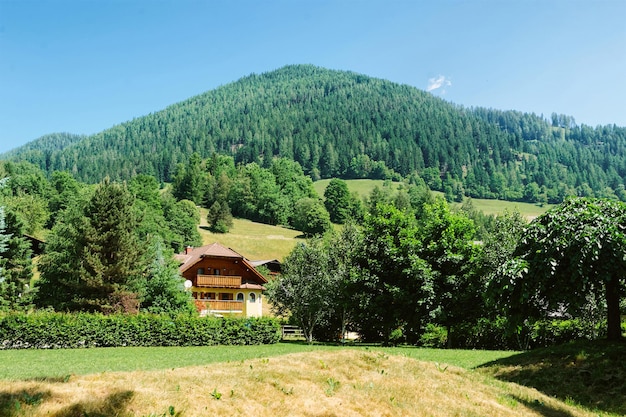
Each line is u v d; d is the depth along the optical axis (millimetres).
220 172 179375
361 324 34875
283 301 34438
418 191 174500
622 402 12812
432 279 28766
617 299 17203
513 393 12352
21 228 42219
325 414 8773
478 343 30016
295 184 169250
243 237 125125
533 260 17422
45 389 8000
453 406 10312
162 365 17031
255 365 11141
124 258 32844
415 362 13227
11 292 38531
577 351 16281
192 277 54250
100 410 7441
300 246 35000
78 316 26219
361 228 34031
